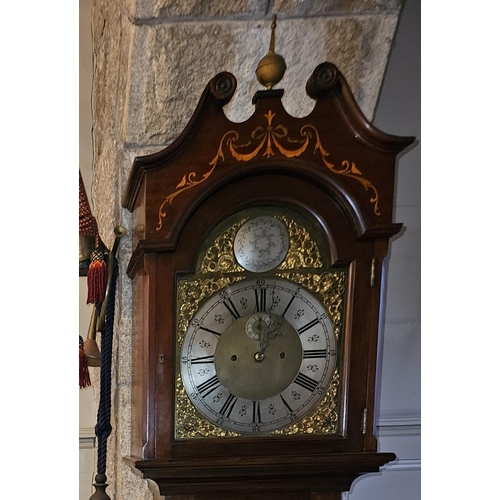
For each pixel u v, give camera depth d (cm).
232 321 94
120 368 122
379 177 94
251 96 117
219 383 94
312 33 114
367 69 118
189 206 91
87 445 141
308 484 97
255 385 95
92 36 144
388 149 94
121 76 117
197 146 91
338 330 96
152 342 92
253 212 94
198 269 93
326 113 93
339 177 93
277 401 95
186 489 94
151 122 116
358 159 94
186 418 93
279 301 95
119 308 122
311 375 96
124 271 121
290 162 91
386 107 154
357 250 95
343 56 117
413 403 158
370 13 114
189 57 112
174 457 92
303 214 95
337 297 96
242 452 93
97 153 140
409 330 159
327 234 94
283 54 115
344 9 113
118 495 125
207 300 94
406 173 158
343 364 96
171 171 91
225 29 111
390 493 158
